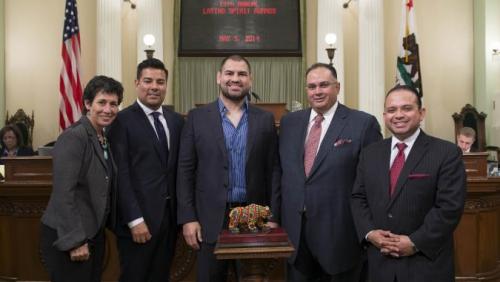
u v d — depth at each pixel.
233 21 9.45
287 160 3.00
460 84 9.63
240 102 3.04
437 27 9.66
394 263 2.54
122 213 2.96
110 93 2.72
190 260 4.15
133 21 9.48
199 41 9.45
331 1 9.04
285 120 3.17
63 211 2.56
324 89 2.92
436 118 9.62
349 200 2.88
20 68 9.42
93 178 2.68
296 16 9.48
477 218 4.44
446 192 2.50
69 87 7.73
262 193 3.03
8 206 4.31
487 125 9.34
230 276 3.36
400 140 2.69
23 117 8.73
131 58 9.46
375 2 8.88
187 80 9.48
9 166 4.11
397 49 9.43
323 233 2.86
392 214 2.58
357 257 2.91
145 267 3.03
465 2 9.66
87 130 2.69
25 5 9.45
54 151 2.62
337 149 2.91
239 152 2.97
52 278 2.64
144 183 3.05
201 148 2.98
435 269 2.48
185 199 2.96
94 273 2.75
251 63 9.47
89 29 9.34
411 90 2.64
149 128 3.11
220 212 2.89
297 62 9.50
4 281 4.32
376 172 2.68
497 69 9.35
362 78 8.88
